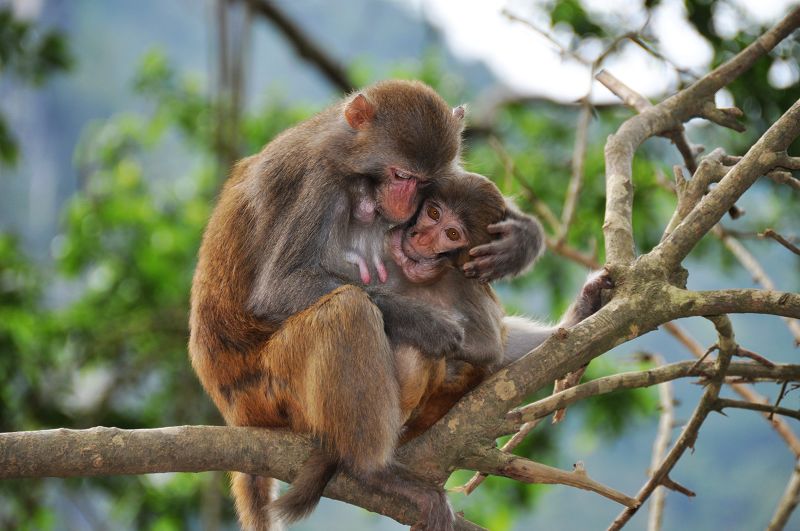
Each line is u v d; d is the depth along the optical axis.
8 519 20.09
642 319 8.36
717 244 22.16
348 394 8.66
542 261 23.11
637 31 12.51
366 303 8.84
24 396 21.33
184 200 28.77
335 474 8.72
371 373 8.68
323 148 10.34
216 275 10.10
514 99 26.38
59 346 23.28
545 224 21.11
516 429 8.20
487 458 8.20
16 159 23.66
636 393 21.64
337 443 8.62
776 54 15.55
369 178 10.55
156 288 25.48
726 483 55.81
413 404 9.37
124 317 24.91
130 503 21.64
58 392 21.97
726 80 11.01
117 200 27.17
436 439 8.34
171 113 28.83
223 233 10.25
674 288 8.45
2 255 22.89
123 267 26.02
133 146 29.80
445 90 27.31
